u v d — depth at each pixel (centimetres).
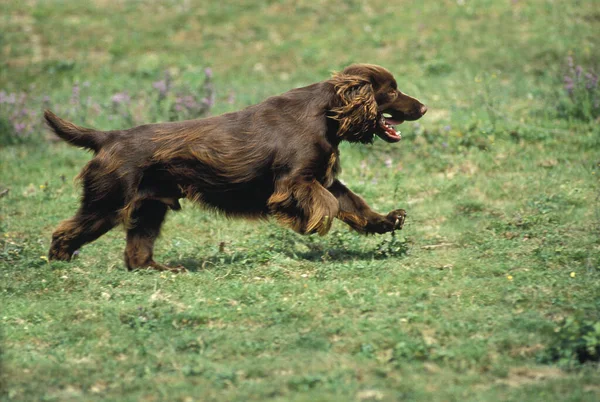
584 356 985
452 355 984
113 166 1355
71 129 1380
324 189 1342
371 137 1427
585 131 2152
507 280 1244
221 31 3394
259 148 1334
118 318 1138
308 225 1329
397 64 2956
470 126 2206
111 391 940
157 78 2991
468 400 878
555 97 2375
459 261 1364
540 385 908
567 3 3209
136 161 1352
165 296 1234
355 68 1412
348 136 1391
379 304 1152
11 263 1455
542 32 3011
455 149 2120
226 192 1364
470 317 1096
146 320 1134
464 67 2852
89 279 1336
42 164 2239
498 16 3206
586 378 916
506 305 1147
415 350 996
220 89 2819
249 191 1368
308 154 1337
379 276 1288
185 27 3441
